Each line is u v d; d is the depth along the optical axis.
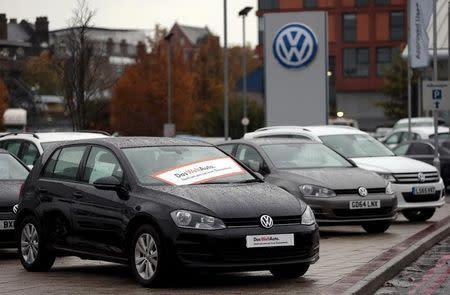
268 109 45.00
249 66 149.62
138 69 87.12
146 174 13.93
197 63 115.19
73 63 39.09
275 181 20.62
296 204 13.55
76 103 39.34
